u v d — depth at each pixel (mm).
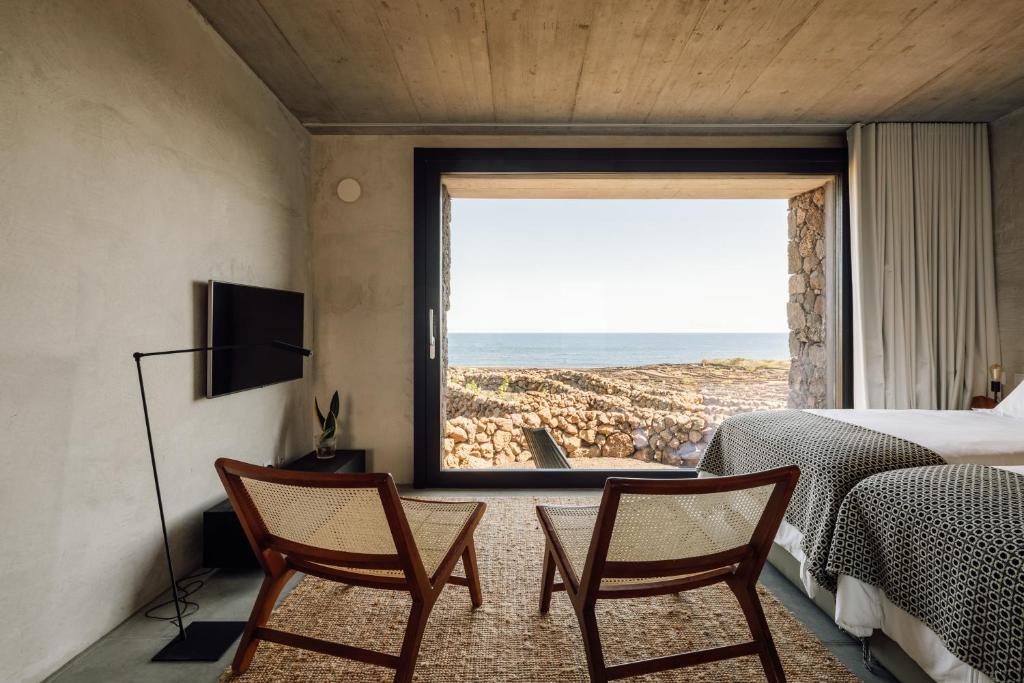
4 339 1294
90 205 1564
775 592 1927
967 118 3115
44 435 1411
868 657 1457
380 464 3350
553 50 2391
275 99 2822
